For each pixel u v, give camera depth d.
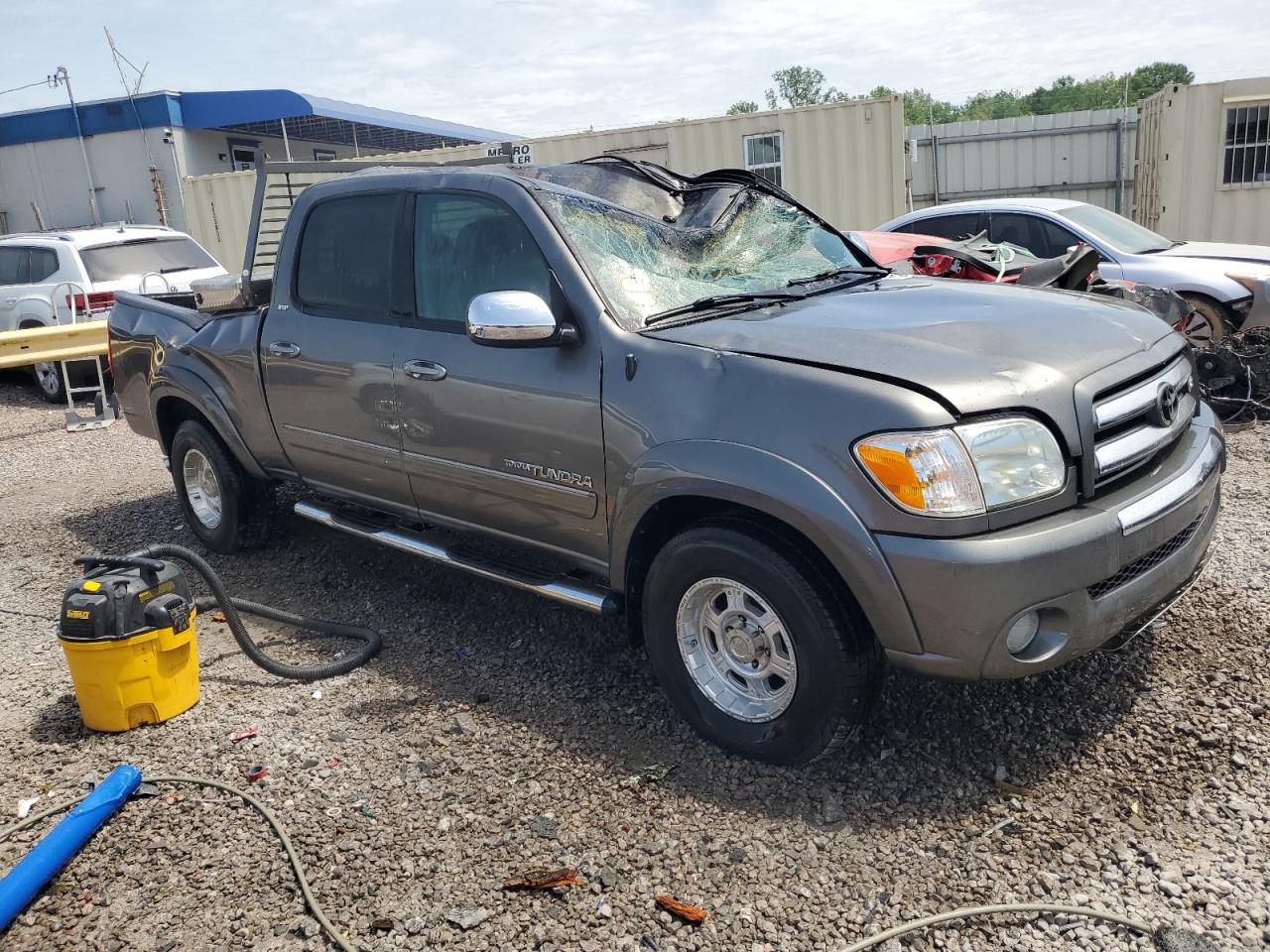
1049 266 6.23
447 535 4.37
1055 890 2.60
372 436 4.25
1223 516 5.18
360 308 4.28
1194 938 2.40
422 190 4.02
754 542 2.99
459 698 3.83
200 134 19.62
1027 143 20.58
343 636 4.41
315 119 21.14
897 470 2.70
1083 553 2.75
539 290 3.57
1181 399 3.39
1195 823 2.81
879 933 2.49
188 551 3.86
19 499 7.32
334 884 2.81
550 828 2.99
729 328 3.28
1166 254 8.83
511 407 3.62
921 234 9.97
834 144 14.05
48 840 2.93
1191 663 3.65
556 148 15.24
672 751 3.36
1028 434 2.78
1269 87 13.94
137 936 2.65
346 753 3.49
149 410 5.68
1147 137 15.84
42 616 5.00
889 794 3.04
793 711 3.04
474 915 2.64
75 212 20.02
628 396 3.26
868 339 3.07
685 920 2.59
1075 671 3.65
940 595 2.69
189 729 3.73
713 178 4.34
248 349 4.80
